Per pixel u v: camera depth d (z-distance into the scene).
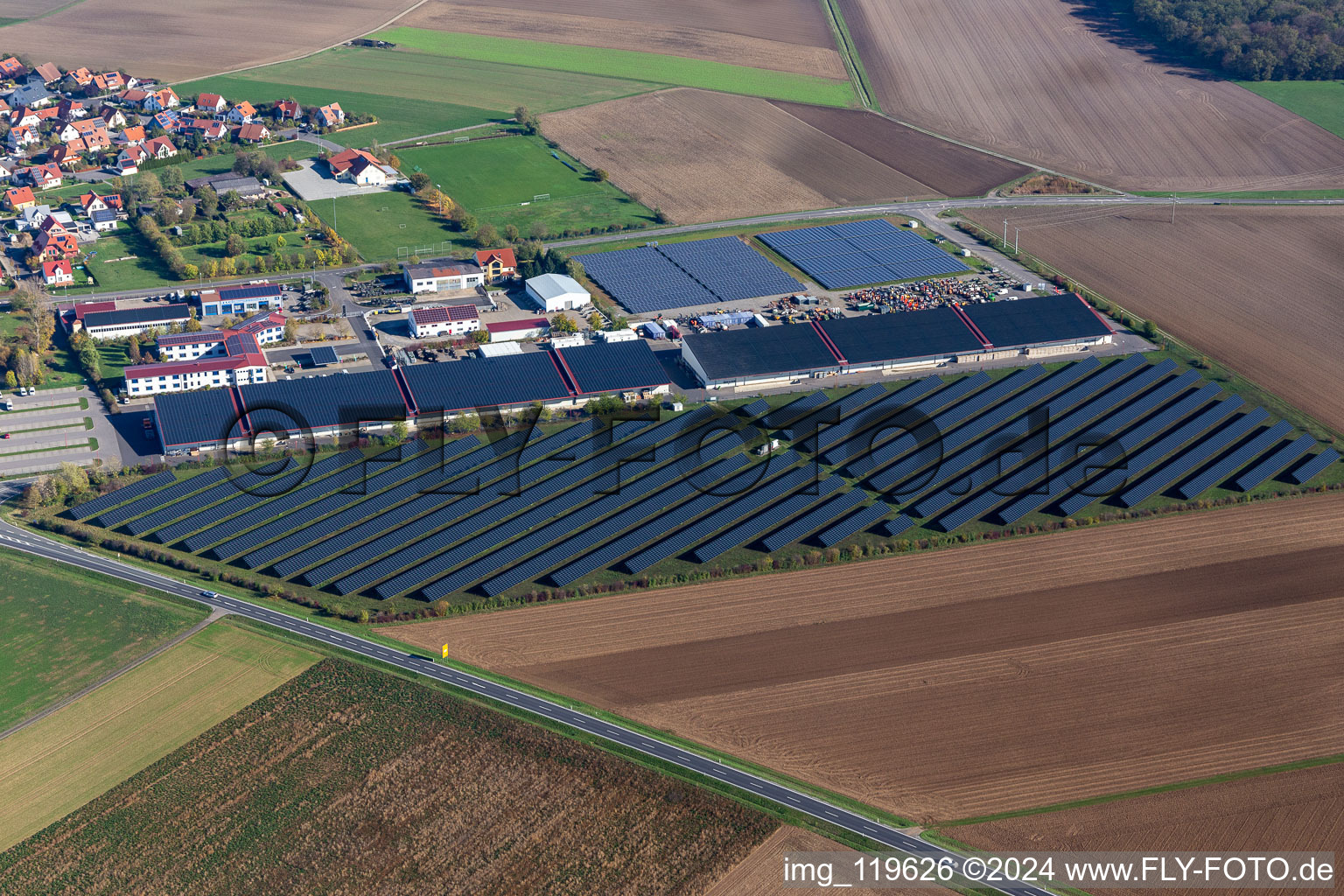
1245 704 179.00
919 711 176.50
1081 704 178.38
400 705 174.25
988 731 173.25
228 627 189.25
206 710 173.00
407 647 186.38
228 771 162.62
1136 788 163.62
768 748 169.38
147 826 154.25
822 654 187.50
